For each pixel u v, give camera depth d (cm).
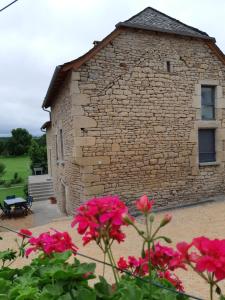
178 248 124
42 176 2003
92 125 824
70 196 977
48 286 142
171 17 1017
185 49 952
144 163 895
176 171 946
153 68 902
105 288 144
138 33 880
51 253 175
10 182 2373
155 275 164
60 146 1116
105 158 841
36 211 1267
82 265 151
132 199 877
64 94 942
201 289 433
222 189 1030
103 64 835
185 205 938
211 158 1029
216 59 1009
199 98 979
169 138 932
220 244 112
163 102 920
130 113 873
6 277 184
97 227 141
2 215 1200
